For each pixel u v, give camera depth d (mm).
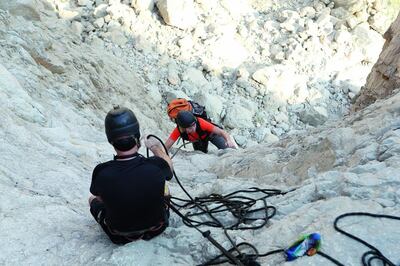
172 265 3574
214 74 13164
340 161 4965
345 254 3146
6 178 4914
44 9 11852
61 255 3842
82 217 4559
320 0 15453
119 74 11516
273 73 13164
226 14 14508
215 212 4285
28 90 7723
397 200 3562
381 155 4406
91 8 13703
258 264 3252
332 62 14188
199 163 7848
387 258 3092
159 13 13758
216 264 3475
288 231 3564
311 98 13312
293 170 5852
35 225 4184
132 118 3660
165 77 12773
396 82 7871
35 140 6188
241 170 6953
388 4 15039
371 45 14477
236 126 12305
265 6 15367
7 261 3693
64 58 9500
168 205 4141
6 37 8438
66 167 5770
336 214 3498
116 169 3672
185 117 7109
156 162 3777
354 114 7348
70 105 8570
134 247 3752
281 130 12648
